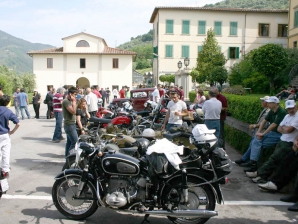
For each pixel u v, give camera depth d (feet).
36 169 25.88
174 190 15.16
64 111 25.21
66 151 26.05
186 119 32.27
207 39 127.54
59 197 16.63
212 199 15.42
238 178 23.72
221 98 30.12
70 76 153.89
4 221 16.28
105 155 15.74
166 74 150.30
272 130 23.56
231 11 149.28
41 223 16.11
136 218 16.94
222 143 27.43
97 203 16.05
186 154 15.76
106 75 154.92
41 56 152.46
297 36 118.62
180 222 15.83
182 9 147.43
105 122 33.30
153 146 15.37
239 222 16.52
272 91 78.74
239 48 151.12
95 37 152.46
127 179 15.44
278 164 21.01
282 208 18.35
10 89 100.73
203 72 120.78
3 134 19.67
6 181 19.30
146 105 46.06
